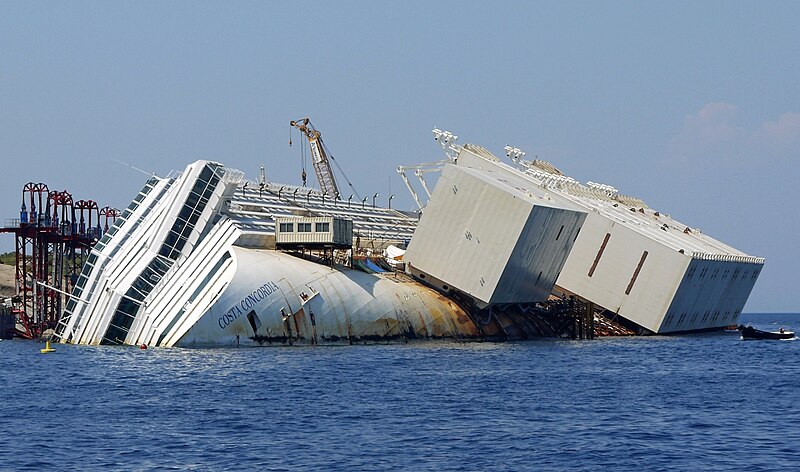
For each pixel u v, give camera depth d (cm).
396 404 15525
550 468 11394
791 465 11519
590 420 14250
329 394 16525
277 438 12812
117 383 17950
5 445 12394
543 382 18712
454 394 16725
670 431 13462
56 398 16188
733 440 12875
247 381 18100
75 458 11738
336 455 11881
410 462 11600
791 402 16250
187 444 12450
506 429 13488
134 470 11194
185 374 19200
